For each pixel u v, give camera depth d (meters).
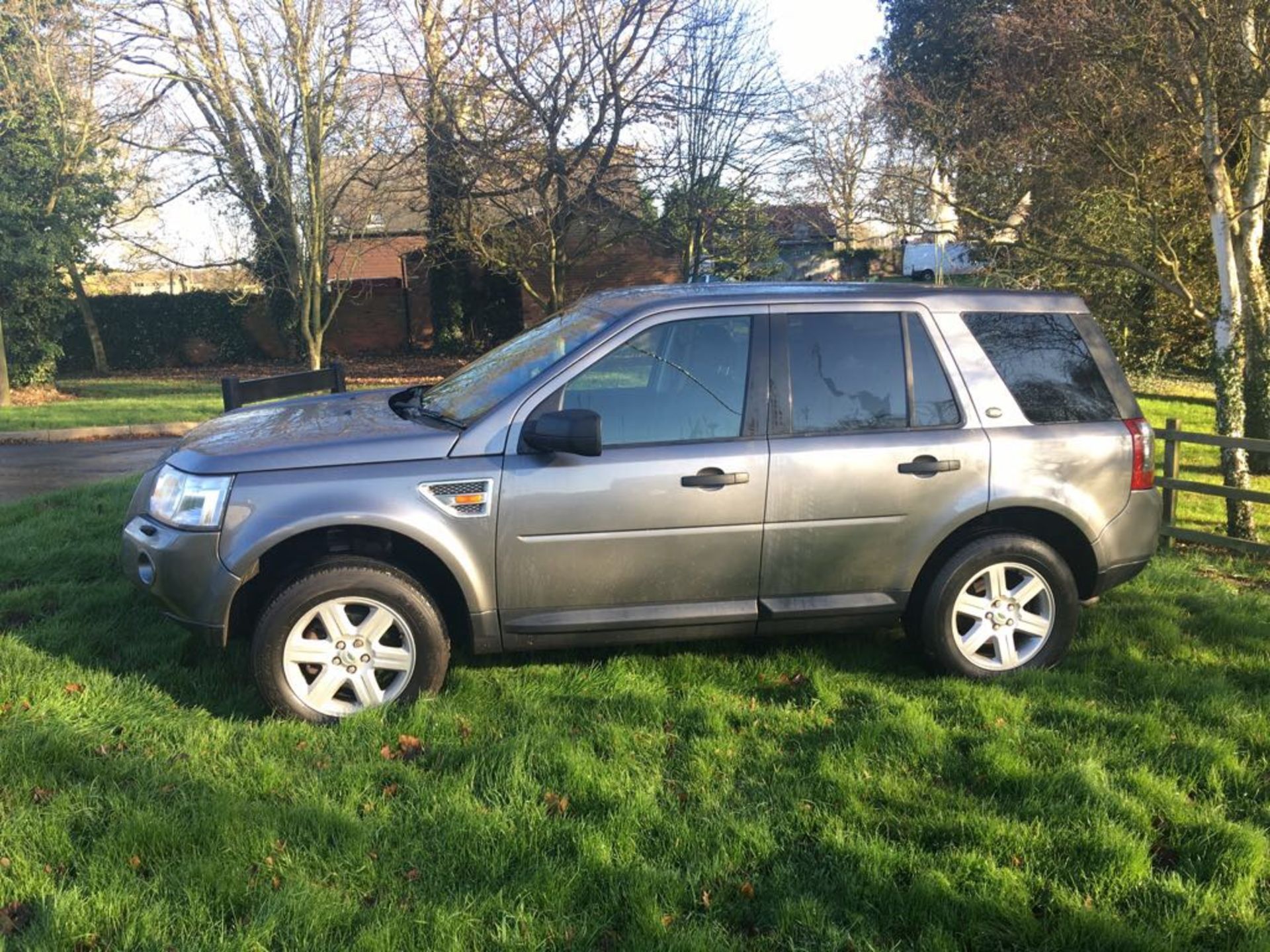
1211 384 17.88
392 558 4.16
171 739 3.72
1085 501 4.40
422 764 3.58
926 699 4.14
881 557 4.25
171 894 2.75
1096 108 8.54
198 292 28.05
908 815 3.24
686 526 4.05
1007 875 2.87
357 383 22.41
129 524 4.20
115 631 4.80
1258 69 7.12
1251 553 7.07
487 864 2.93
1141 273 8.93
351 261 28.34
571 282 24.22
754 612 4.20
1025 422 4.39
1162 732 3.77
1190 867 2.96
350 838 3.03
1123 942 2.60
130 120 19.80
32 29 18.50
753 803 3.30
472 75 17.53
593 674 4.36
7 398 17.64
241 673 4.36
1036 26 8.49
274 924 2.62
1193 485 7.16
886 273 34.22
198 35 18.78
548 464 3.96
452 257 24.66
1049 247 10.80
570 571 4.01
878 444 4.20
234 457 3.90
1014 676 4.35
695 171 17.69
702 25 16.59
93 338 26.33
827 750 3.63
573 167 17.92
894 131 12.08
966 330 4.41
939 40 17.30
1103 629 4.95
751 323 4.23
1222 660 4.62
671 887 2.81
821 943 2.61
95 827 3.09
